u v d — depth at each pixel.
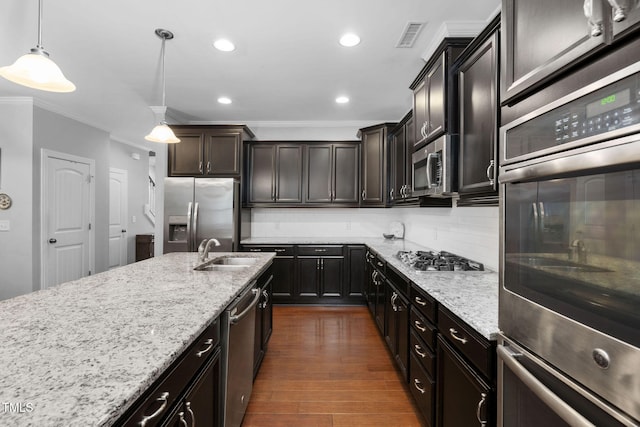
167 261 2.39
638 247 0.58
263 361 2.59
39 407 0.62
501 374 0.99
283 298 4.10
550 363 0.80
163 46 2.44
